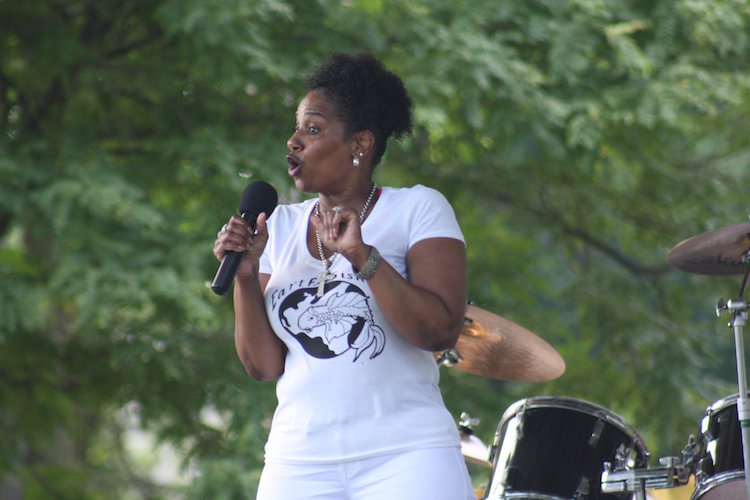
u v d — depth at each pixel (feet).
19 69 68.69
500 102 64.85
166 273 57.52
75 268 56.65
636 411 74.69
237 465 62.39
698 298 82.79
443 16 66.64
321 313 26.00
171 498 95.61
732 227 34.76
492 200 80.18
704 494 35.47
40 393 70.69
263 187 28.09
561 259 88.58
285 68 59.52
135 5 65.41
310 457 25.76
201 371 65.41
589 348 79.05
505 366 41.42
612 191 79.71
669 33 67.05
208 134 60.64
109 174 59.77
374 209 26.66
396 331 25.82
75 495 76.89
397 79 27.45
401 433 25.39
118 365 65.26
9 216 62.80
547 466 37.52
